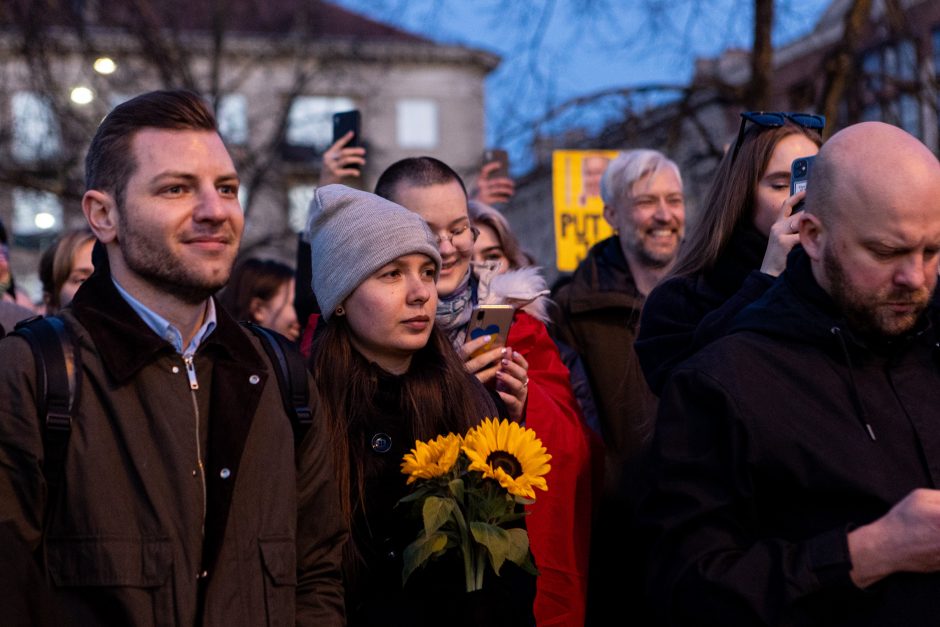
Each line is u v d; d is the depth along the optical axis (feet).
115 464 7.75
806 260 8.34
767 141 10.89
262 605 7.92
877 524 7.34
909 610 7.35
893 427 7.90
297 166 68.13
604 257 15.83
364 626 9.26
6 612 6.85
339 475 9.58
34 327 8.01
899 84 31.60
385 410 10.03
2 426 7.61
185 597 7.64
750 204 10.93
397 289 10.12
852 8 28.50
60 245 16.30
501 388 11.67
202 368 8.26
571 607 11.27
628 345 14.60
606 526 13.08
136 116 8.24
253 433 8.24
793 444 7.85
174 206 8.10
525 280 13.02
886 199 7.54
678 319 10.78
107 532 7.58
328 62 67.51
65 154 42.80
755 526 8.04
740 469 7.89
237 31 68.18
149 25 46.47
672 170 15.51
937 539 7.10
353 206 10.43
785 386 8.02
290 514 8.25
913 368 8.17
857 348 7.98
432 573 9.21
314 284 10.62
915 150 7.70
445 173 12.66
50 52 42.80
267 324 18.62
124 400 7.86
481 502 9.09
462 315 12.75
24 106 43.01
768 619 7.43
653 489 8.23
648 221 15.24
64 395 7.72
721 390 8.00
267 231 64.54
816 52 41.65
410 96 115.03
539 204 44.45
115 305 8.17
